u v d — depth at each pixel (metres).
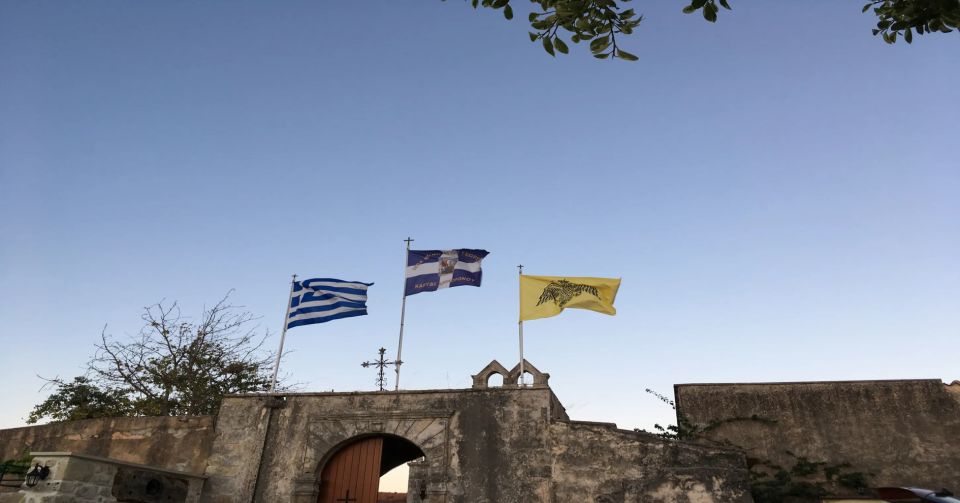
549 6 6.81
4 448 18.28
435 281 18.59
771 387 19.39
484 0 6.56
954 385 18.45
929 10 6.75
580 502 13.98
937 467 17.41
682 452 14.04
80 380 26.78
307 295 18.61
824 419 18.59
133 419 17.27
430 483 14.68
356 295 18.73
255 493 15.40
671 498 13.48
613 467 14.18
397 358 17.27
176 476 14.91
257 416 16.39
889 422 18.22
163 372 27.03
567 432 14.75
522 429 14.98
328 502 15.31
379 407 15.90
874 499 12.51
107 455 16.83
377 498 15.17
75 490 12.51
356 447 15.84
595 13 6.71
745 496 13.23
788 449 18.38
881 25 7.23
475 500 14.39
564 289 17.53
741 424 18.98
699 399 19.69
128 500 13.62
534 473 14.45
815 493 17.05
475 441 15.03
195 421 16.70
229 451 16.05
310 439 15.76
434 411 15.53
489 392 15.57
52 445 17.62
